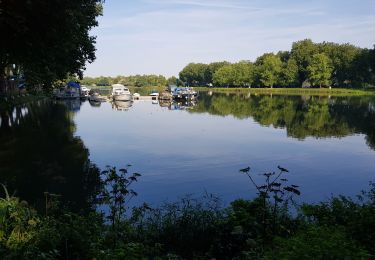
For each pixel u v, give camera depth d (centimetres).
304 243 550
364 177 1723
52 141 2548
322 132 3209
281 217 901
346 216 854
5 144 2397
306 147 2480
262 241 754
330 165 1964
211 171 1784
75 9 2042
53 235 701
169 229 863
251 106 6231
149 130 3219
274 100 8019
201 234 835
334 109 5600
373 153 2291
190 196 1380
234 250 749
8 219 772
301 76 13200
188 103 7012
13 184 1500
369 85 12119
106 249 720
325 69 11675
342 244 538
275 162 2017
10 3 1675
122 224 894
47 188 1449
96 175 1661
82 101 7338
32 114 4253
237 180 1628
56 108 5334
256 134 3058
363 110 5428
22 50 2052
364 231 715
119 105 6300
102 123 3656
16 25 1700
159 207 1192
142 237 848
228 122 3888
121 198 902
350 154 2256
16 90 6244
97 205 1238
